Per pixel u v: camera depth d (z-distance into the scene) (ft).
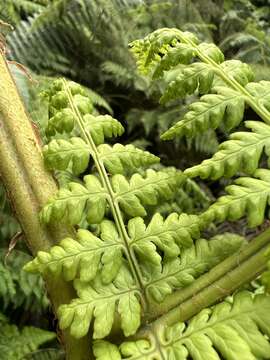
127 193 1.67
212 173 1.55
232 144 1.57
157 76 1.75
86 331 1.45
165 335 1.45
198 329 1.40
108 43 6.67
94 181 1.66
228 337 1.34
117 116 7.19
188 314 1.49
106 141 6.64
